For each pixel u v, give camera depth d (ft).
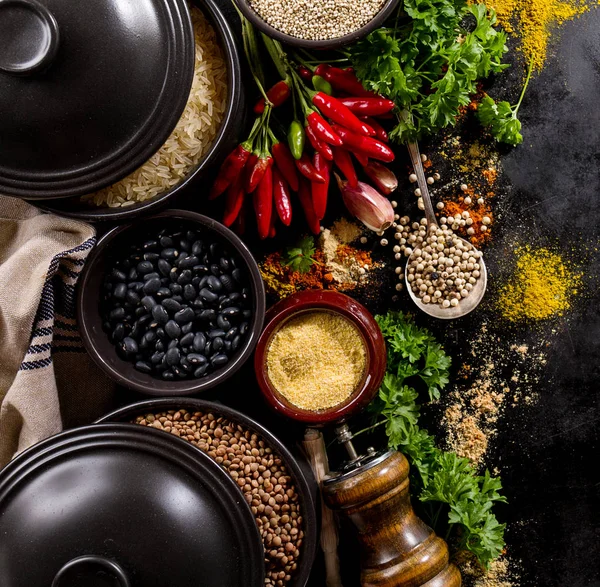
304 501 1.68
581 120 1.95
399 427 1.84
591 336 1.96
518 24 1.95
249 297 1.76
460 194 1.96
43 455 1.52
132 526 1.46
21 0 1.40
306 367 1.79
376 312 1.95
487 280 1.96
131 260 1.76
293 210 1.95
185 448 1.52
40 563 1.45
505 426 1.96
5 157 1.54
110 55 1.48
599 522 1.95
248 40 1.81
